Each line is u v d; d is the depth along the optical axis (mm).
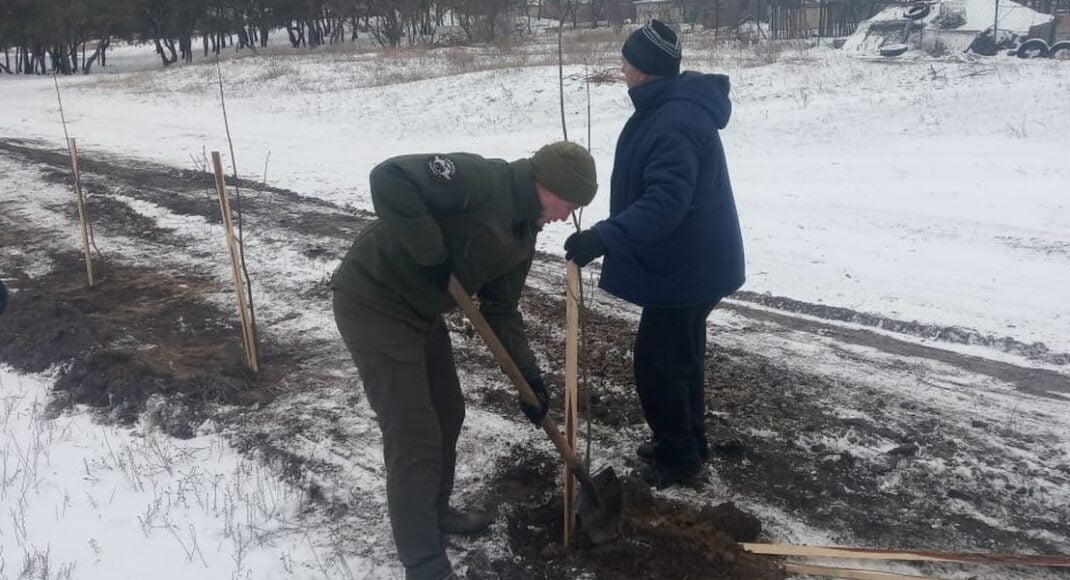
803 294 6305
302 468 4168
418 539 3133
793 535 3650
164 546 3607
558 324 5891
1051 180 9219
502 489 3979
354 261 3061
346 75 21672
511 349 3221
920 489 3959
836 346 5488
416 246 2771
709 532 3512
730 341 5570
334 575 3426
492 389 4980
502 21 26844
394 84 18922
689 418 3885
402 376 3062
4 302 3166
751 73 16656
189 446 4426
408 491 3123
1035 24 21094
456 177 2797
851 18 31391
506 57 21359
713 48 22109
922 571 3408
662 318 3652
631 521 3600
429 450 3139
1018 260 6891
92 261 7430
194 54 41906
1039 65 15977
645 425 4520
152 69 30922
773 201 8820
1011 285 6363
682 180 3223
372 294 3021
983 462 4160
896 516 3775
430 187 2756
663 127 3291
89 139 14250
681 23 28000
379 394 3086
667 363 3707
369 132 14742
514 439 4414
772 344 5523
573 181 2900
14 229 8562
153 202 9367
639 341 3750
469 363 5332
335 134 14641
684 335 3674
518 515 3727
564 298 6391
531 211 2971
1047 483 3988
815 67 17062
